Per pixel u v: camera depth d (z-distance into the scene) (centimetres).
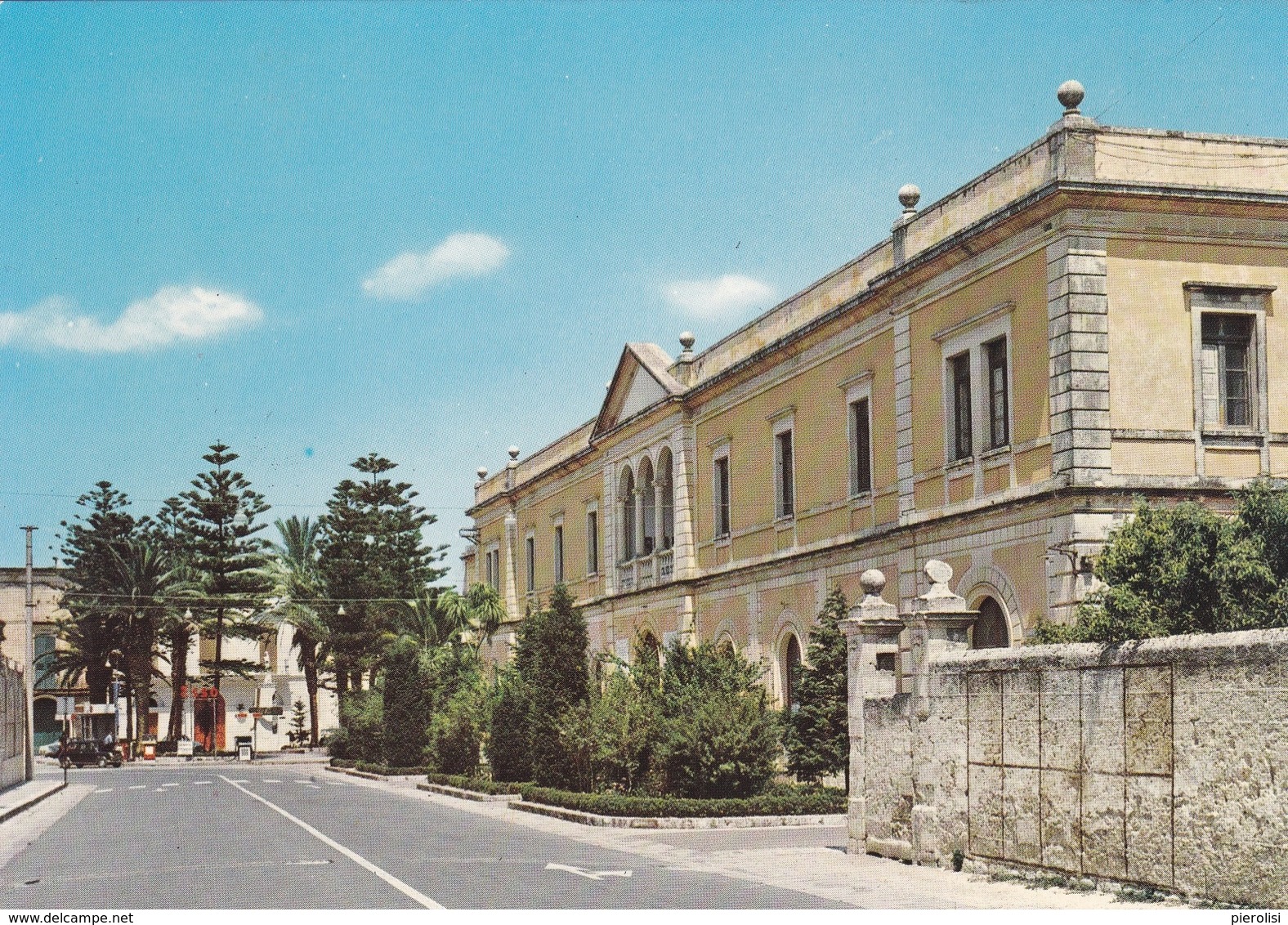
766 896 1492
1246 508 1745
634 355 4488
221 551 6862
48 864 1973
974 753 1645
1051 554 2333
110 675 7112
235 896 1522
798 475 3428
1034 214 2409
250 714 7919
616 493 4731
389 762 4819
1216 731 1281
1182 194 2347
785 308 3534
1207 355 2395
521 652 3406
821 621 2905
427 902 1447
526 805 2928
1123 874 1392
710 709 2636
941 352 2756
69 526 7200
